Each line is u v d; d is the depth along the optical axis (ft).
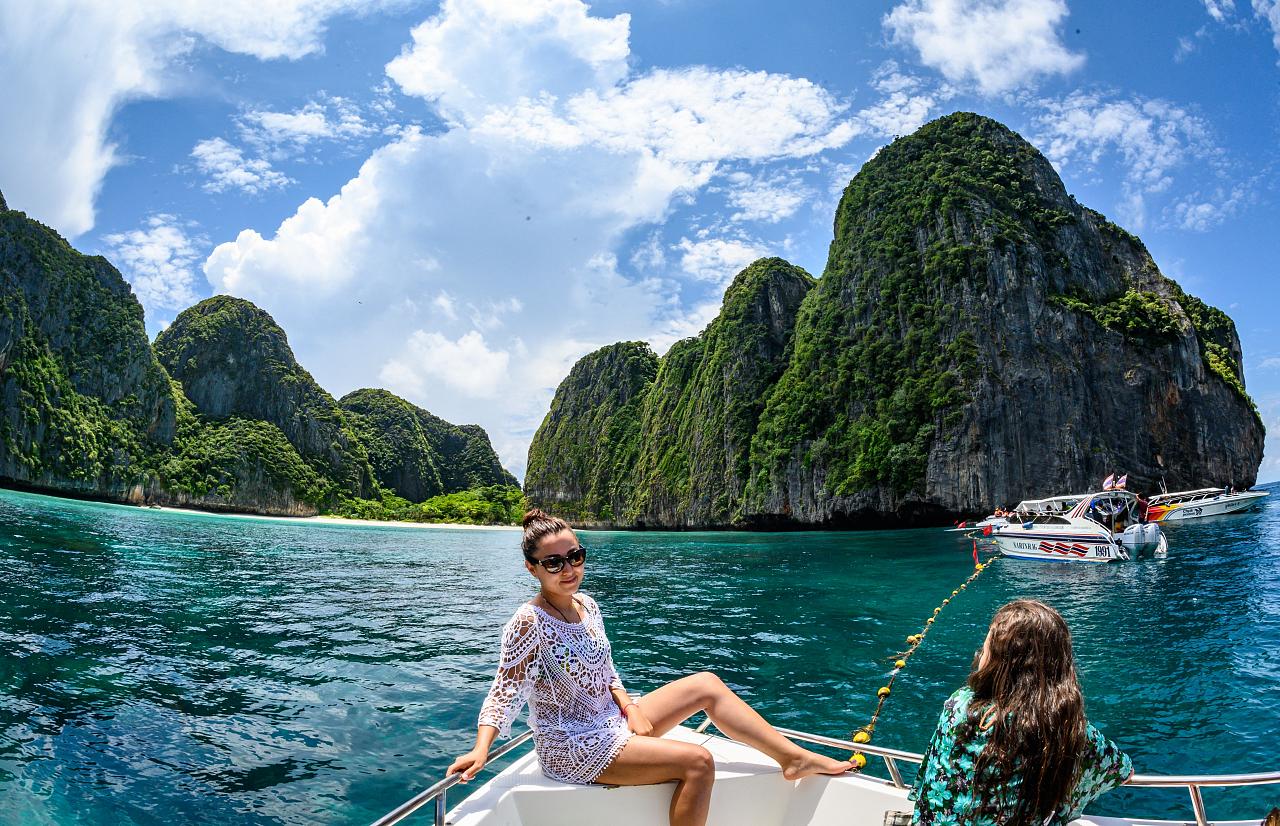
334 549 136.46
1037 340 202.90
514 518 425.69
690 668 38.93
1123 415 202.18
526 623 10.37
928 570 90.07
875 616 56.18
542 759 10.44
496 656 40.81
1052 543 93.61
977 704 7.89
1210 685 33.63
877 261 236.84
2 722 26.12
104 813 19.81
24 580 61.62
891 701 31.94
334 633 47.47
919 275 226.38
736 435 264.31
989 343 204.54
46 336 298.15
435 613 58.44
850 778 10.79
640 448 354.74
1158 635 45.68
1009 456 196.03
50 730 25.73
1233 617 50.55
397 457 624.18
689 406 309.42
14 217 299.99
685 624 53.42
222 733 26.43
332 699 31.30
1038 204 235.81
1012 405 198.70
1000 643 7.91
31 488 267.39
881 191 251.60
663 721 10.87
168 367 432.66
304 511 407.44
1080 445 195.11
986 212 222.69
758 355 274.57
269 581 76.48
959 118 258.37
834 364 235.20
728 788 10.53
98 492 291.17
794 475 230.07
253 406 446.19
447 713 29.58
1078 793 7.92
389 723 28.17
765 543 161.48
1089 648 42.63
